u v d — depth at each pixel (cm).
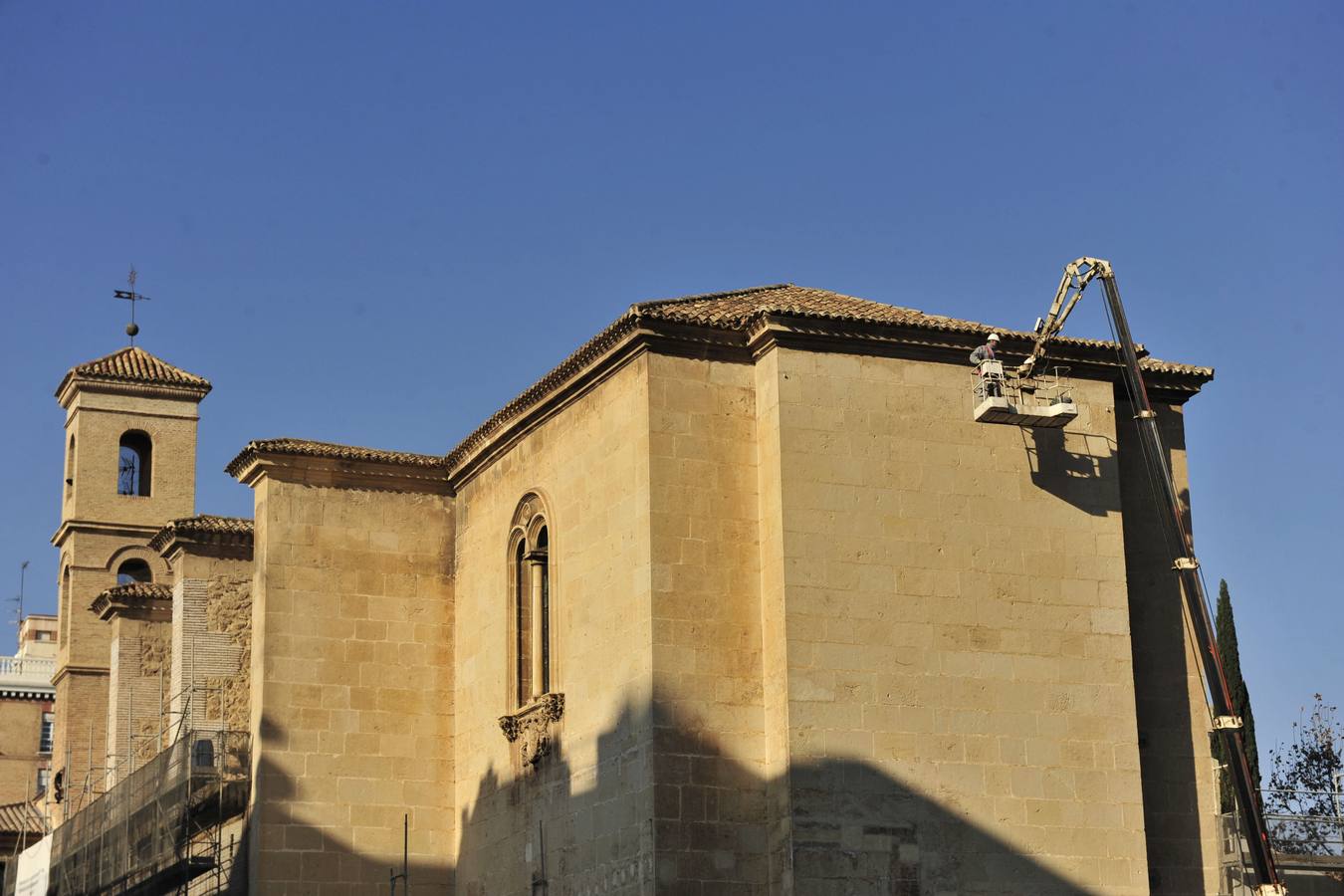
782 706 3388
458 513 4450
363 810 4219
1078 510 3672
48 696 9169
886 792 3381
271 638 4244
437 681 4356
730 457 3566
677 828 3350
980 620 3534
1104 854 3506
